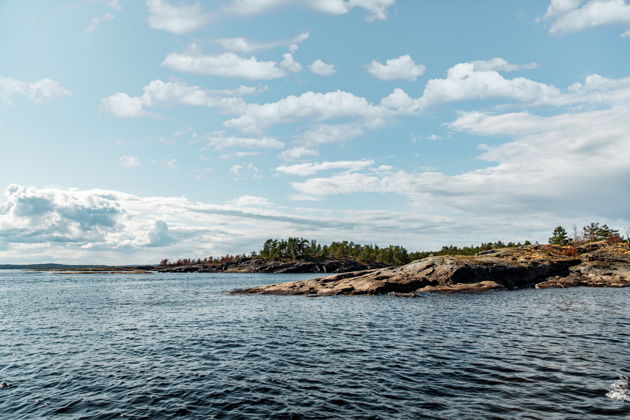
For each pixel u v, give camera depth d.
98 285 103.88
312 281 70.94
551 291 61.53
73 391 16.33
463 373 17.78
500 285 65.38
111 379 17.91
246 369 19.23
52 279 151.88
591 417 12.60
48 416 13.76
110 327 32.44
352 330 29.61
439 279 67.50
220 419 13.13
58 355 22.62
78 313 41.91
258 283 112.25
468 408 13.57
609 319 32.09
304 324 32.84
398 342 24.92
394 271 72.62
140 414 13.74
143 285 103.31
